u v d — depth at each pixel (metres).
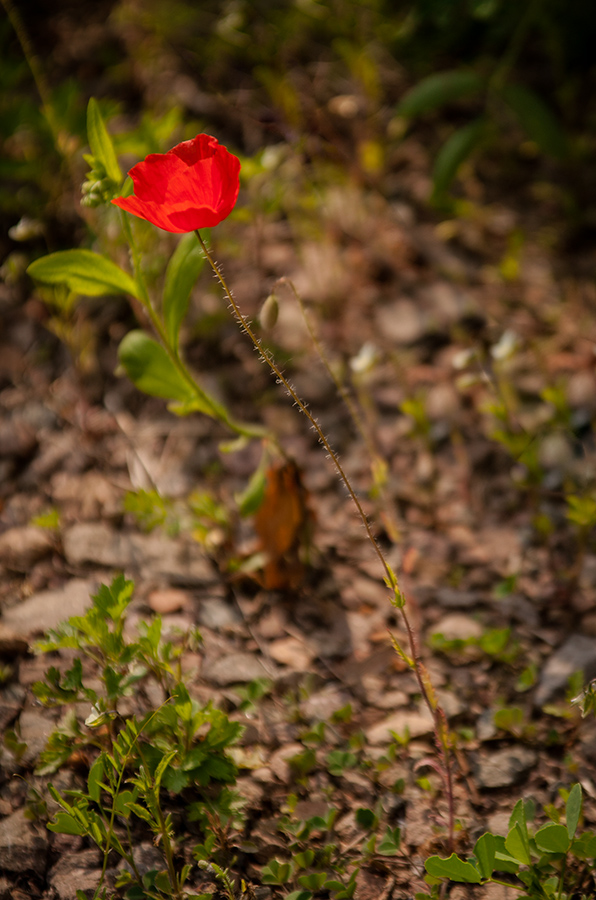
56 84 1.46
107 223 1.22
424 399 1.24
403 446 1.21
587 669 1.10
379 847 1.03
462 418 1.23
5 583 1.14
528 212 1.36
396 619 1.13
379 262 1.32
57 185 1.32
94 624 1.03
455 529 1.17
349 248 1.33
